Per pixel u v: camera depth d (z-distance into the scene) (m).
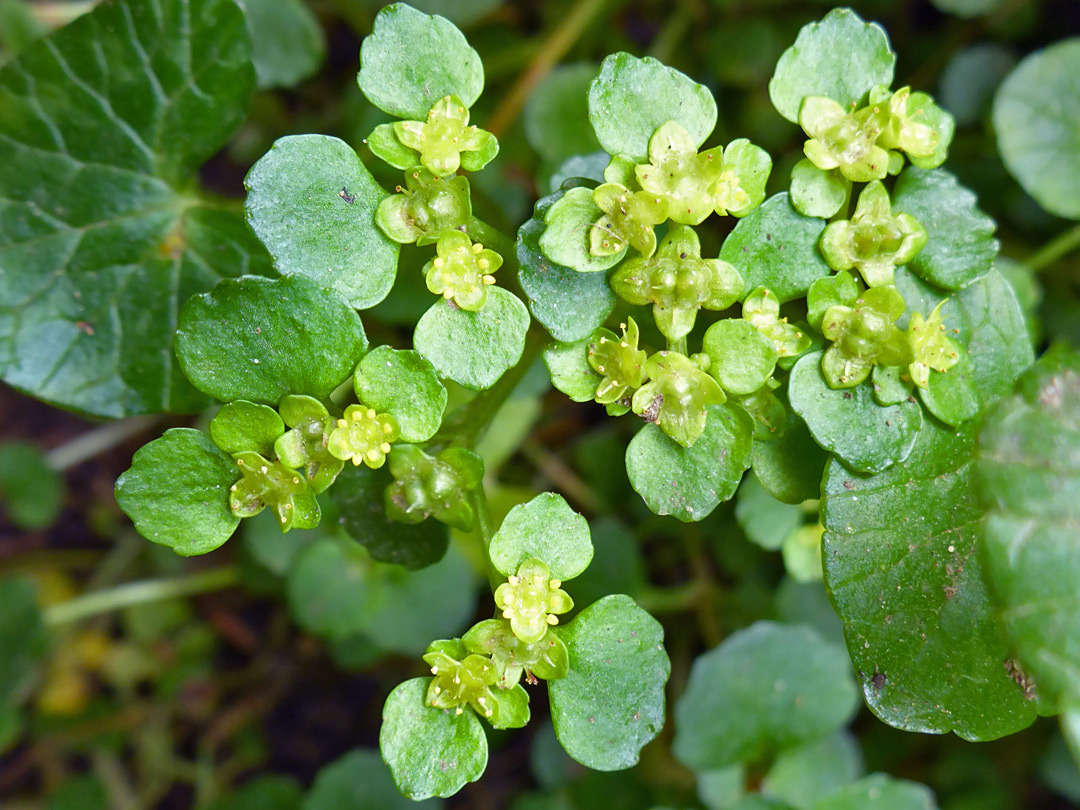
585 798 0.15
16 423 0.17
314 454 0.10
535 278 0.10
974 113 0.15
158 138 0.12
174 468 0.10
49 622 0.16
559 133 0.14
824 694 0.13
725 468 0.10
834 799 0.13
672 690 0.15
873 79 0.10
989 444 0.10
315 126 0.16
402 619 0.14
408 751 0.10
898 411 0.10
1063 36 0.15
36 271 0.12
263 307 0.10
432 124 0.10
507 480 0.16
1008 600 0.10
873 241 0.10
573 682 0.10
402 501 0.10
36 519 0.16
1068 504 0.10
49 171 0.12
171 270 0.12
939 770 0.15
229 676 0.17
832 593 0.10
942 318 0.10
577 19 0.14
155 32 0.11
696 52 0.16
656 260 0.10
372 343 0.14
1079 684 0.10
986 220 0.10
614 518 0.15
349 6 0.15
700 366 0.10
